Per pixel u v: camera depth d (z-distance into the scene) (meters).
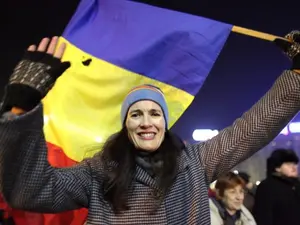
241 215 3.43
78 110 2.46
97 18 2.70
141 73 2.49
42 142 1.51
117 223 1.67
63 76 2.51
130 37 2.58
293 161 3.78
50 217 2.27
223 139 1.81
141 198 1.69
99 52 2.57
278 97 1.77
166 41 2.50
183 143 1.85
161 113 1.78
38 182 1.51
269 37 2.02
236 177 3.38
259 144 1.79
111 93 2.48
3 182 1.48
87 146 2.38
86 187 1.70
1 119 1.43
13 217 2.25
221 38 2.44
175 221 1.70
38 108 1.47
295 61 1.81
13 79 1.51
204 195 1.74
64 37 2.67
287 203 3.71
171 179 1.70
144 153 1.76
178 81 2.46
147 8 2.63
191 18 2.52
